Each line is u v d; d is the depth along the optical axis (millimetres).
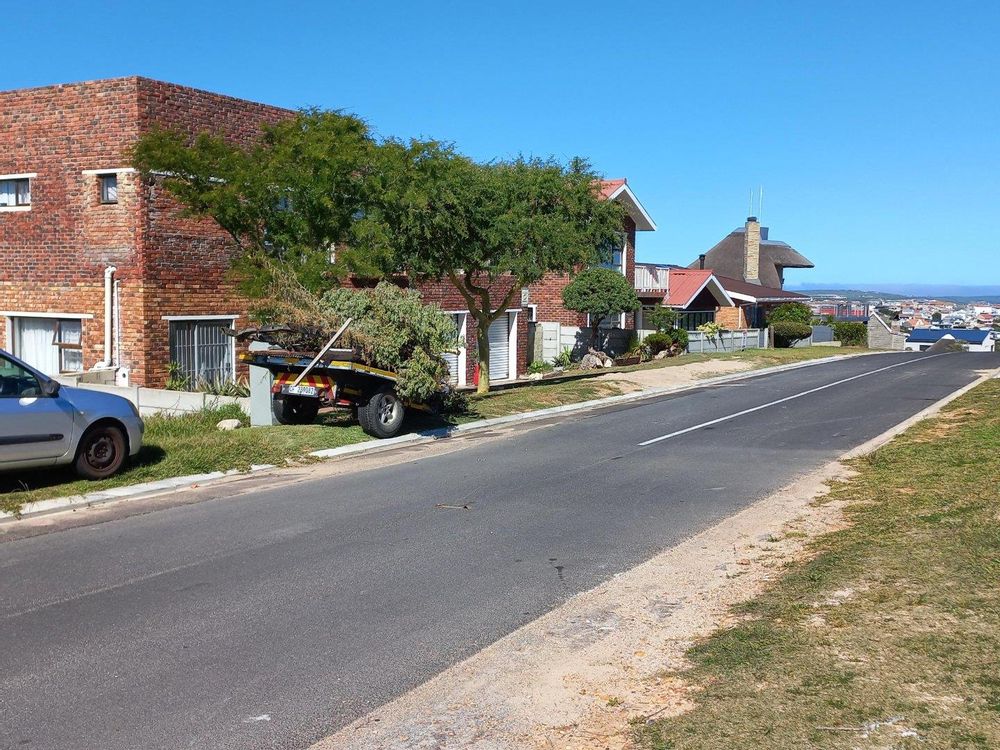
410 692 5492
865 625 5938
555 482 11984
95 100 19750
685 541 8930
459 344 15945
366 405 14789
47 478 11250
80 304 20375
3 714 5180
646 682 5523
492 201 20422
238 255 20516
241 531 9336
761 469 12859
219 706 5293
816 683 5078
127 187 19547
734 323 47812
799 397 22672
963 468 10875
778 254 69375
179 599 7180
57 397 10688
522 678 5676
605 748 4668
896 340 63219
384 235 17969
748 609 6656
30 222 20828
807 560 7855
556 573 7906
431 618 6777
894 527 8539
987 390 20625
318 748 4812
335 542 8914
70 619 6727
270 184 16750
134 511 10219
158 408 16922
